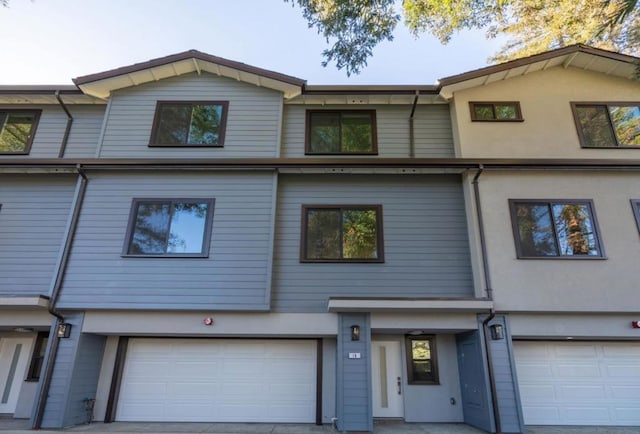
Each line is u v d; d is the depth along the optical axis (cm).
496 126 793
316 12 667
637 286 662
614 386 714
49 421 609
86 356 677
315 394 720
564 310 650
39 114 863
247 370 735
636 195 727
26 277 716
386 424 695
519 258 682
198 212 732
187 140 795
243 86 843
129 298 667
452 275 723
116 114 809
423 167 754
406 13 870
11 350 796
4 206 764
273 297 696
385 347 773
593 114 805
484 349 645
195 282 679
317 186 784
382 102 858
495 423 603
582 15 1110
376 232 751
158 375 731
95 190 744
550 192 731
